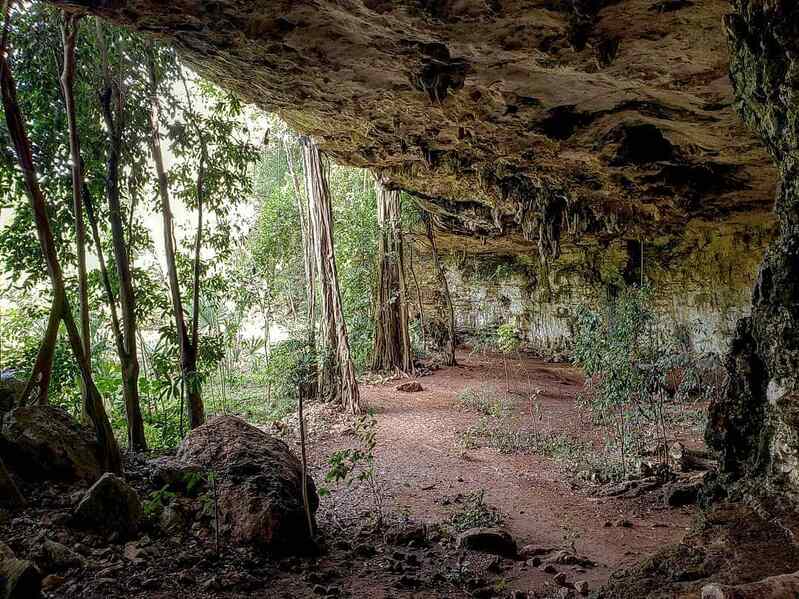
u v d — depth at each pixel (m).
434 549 5.40
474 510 6.68
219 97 9.28
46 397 5.12
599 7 4.74
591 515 6.79
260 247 17.33
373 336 17.50
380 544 5.48
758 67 3.55
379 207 17.30
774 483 3.63
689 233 14.57
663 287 15.97
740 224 13.11
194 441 5.52
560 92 6.90
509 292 21.70
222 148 8.09
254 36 5.87
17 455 4.72
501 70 6.27
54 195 6.64
